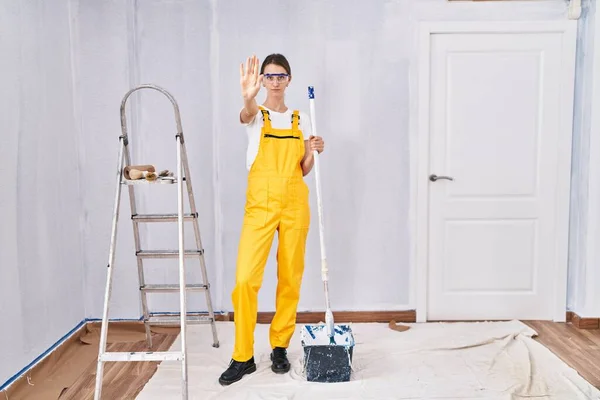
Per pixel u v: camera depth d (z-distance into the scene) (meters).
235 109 3.39
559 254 3.50
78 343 3.20
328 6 3.34
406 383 2.64
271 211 2.59
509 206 3.49
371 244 3.49
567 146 3.45
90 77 3.26
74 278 3.23
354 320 3.52
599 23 3.25
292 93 3.39
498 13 3.35
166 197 3.43
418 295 3.51
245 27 3.35
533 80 3.42
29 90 2.70
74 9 3.21
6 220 2.50
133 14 3.32
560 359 2.92
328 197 3.46
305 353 2.64
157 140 3.41
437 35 3.37
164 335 3.32
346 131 3.42
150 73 3.38
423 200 3.45
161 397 2.51
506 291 3.54
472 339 3.15
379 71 3.38
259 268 2.61
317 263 3.48
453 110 3.43
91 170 3.31
